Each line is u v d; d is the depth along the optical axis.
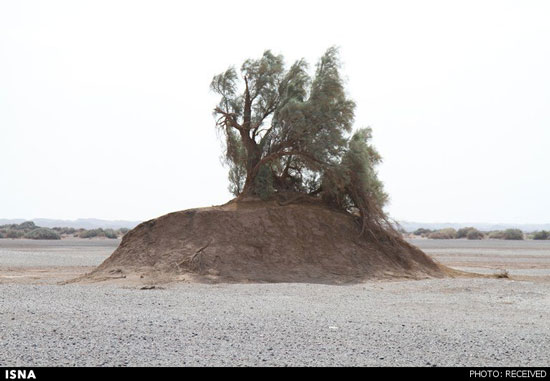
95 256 46.88
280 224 27.34
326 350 9.19
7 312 12.34
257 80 29.47
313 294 18.11
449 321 12.66
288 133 27.81
